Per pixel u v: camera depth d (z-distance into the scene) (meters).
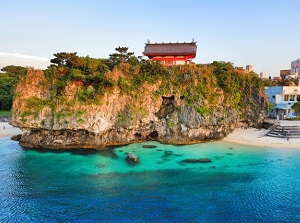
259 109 63.38
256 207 28.48
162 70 57.00
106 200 29.80
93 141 50.25
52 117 48.59
